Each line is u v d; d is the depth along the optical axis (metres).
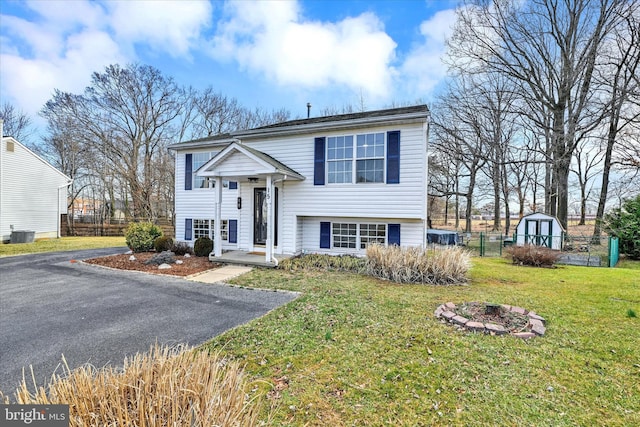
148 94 26.41
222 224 11.88
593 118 16.17
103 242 17.19
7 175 16.69
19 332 4.36
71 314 5.13
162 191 27.66
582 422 2.41
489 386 2.88
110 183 27.08
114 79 24.86
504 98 18.88
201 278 7.79
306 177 10.40
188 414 1.57
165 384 1.67
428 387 2.88
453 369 3.18
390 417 2.48
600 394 2.76
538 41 16.44
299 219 10.86
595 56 15.27
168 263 9.59
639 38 14.19
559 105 16.69
